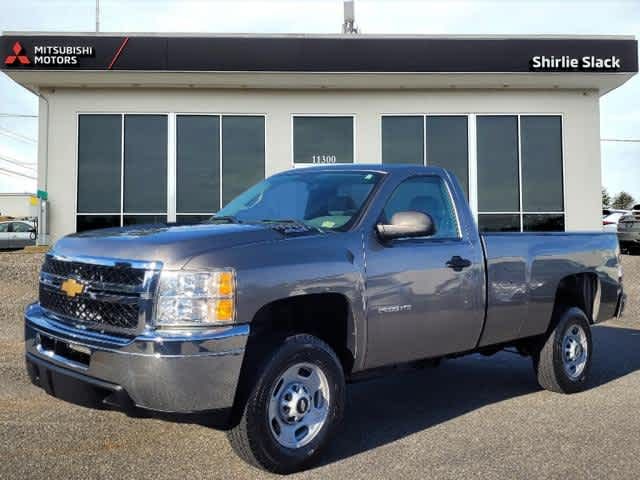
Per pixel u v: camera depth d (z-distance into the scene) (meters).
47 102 17.30
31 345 4.08
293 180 5.17
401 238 4.52
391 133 17.97
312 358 3.93
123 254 3.65
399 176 4.77
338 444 4.46
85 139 17.44
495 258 5.12
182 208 17.53
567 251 5.79
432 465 4.04
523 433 4.71
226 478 3.77
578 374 5.96
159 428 4.69
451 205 5.04
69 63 15.91
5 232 26.23
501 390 6.07
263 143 17.77
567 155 18.14
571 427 4.86
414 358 4.58
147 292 3.48
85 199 17.38
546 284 5.54
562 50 16.53
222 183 17.61
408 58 16.34
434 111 17.94
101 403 3.57
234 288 3.56
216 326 3.51
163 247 3.58
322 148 17.80
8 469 3.86
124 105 17.44
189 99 17.56
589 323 6.26
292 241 3.95
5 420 4.82
